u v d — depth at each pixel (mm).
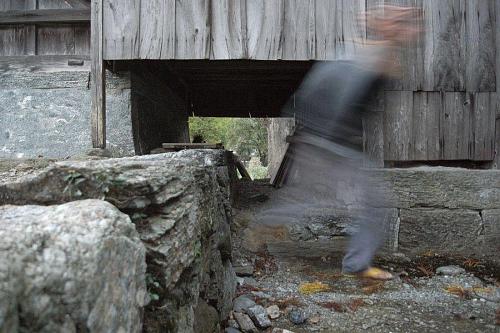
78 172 1286
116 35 4141
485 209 4164
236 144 19922
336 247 4250
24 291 709
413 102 4348
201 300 1995
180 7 4113
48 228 843
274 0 4098
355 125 4199
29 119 5020
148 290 1288
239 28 4113
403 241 4199
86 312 789
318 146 4613
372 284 3377
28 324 713
